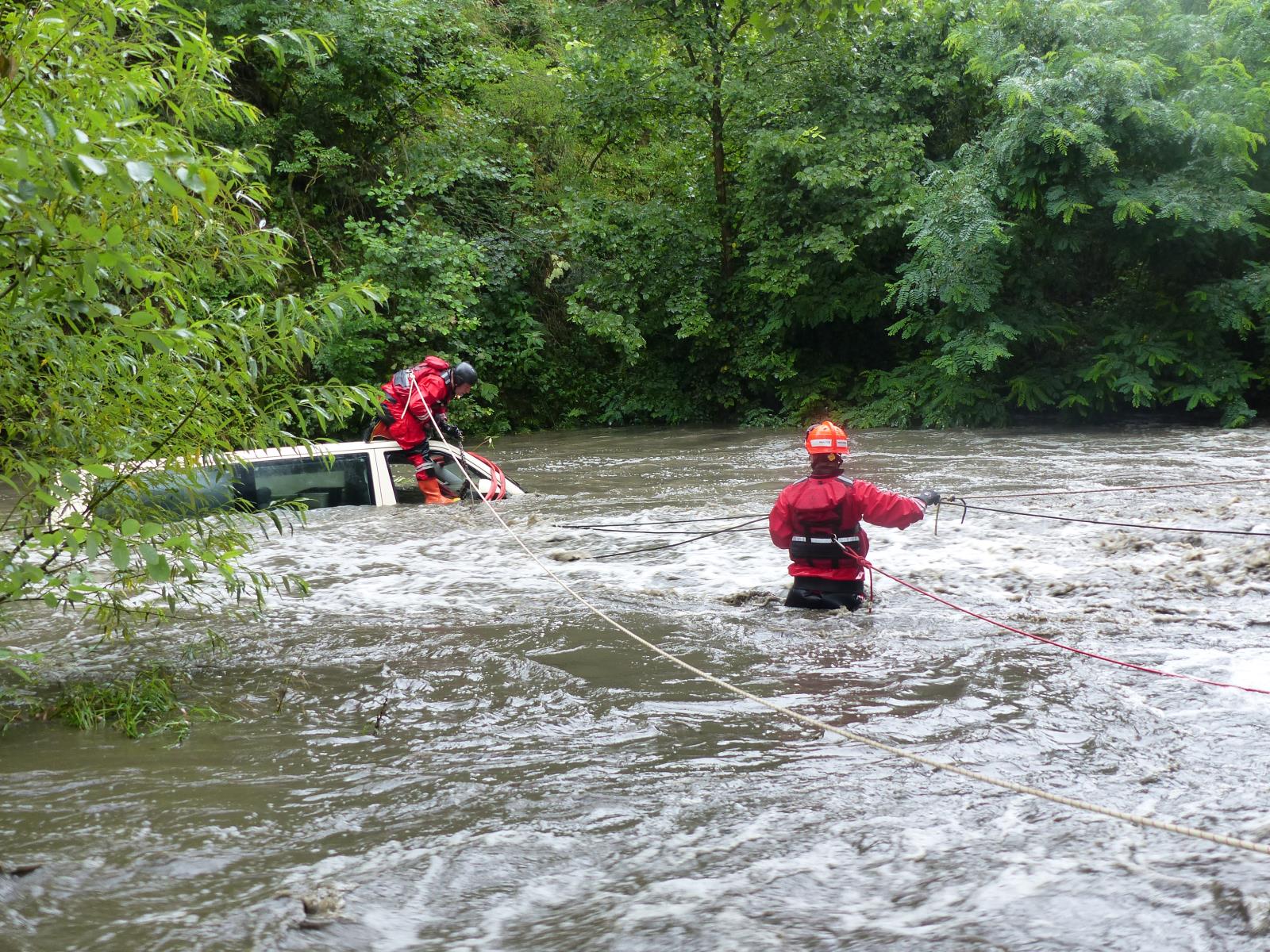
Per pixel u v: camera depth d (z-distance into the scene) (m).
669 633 5.41
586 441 17.72
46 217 3.31
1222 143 16.75
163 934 2.50
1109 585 6.34
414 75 20.05
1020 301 18.77
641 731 3.94
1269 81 17.16
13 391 4.16
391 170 19.53
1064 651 4.93
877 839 2.96
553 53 24.22
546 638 5.33
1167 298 18.33
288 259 4.60
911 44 20.06
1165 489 10.24
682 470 12.87
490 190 20.95
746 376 20.81
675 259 20.67
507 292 20.38
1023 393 17.88
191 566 4.84
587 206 20.20
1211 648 4.93
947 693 4.32
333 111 18.95
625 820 3.13
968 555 7.39
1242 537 7.67
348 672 4.78
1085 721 3.93
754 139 19.27
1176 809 3.13
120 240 3.39
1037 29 17.86
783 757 3.64
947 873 2.75
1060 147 16.36
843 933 2.46
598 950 2.41
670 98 19.70
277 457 9.65
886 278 19.98
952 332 18.38
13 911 2.61
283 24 17.47
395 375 10.73
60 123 3.32
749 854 2.88
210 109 4.43
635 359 19.52
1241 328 17.33
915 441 16.09
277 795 3.36
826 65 19.48
